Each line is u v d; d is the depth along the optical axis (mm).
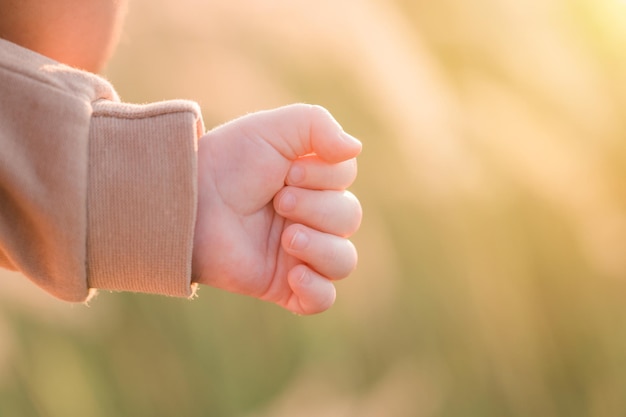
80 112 356
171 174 360
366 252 598
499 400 602
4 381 567
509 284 610
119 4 390
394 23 609
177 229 360
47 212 353
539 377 604
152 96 585
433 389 589
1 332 560
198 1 592
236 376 605
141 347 600
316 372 598
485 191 611
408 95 603
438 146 605
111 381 592
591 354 609
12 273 562
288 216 376
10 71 351
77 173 354
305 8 601
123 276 363
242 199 375
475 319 609
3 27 371
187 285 363
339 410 572
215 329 608
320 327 609
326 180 378
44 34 374
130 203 359
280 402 581
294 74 603
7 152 350
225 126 378
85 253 358
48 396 574
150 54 589
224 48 594
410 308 608
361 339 605
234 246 373
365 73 601
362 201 604
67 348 584
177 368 601
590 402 603
